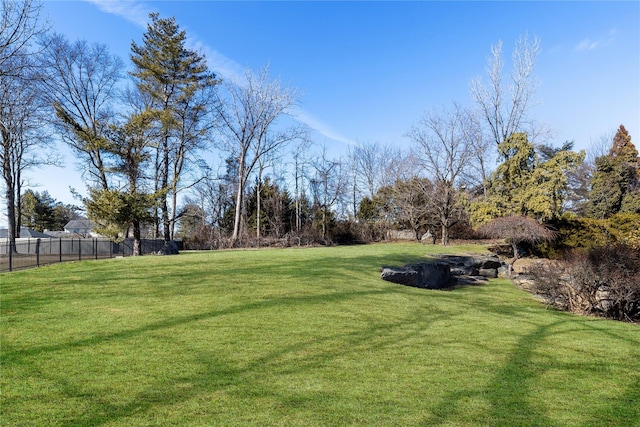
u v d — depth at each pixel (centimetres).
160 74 2577
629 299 923
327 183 4281
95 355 506
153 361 492
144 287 927
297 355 531
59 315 685
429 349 584
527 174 2134
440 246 2436
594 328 792
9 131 2527
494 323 781
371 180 4769
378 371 487
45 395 395
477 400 417
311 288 960
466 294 1218
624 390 459
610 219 2159
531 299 1173
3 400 383
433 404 402
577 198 3728
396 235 3725
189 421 352
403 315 786
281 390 423
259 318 698
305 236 3291
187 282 989
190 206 4453
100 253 2755
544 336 700
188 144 2623
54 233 5559
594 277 968
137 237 2077
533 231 1816
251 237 3331
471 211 2281
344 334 632
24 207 5550
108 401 386
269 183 4300
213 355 519
